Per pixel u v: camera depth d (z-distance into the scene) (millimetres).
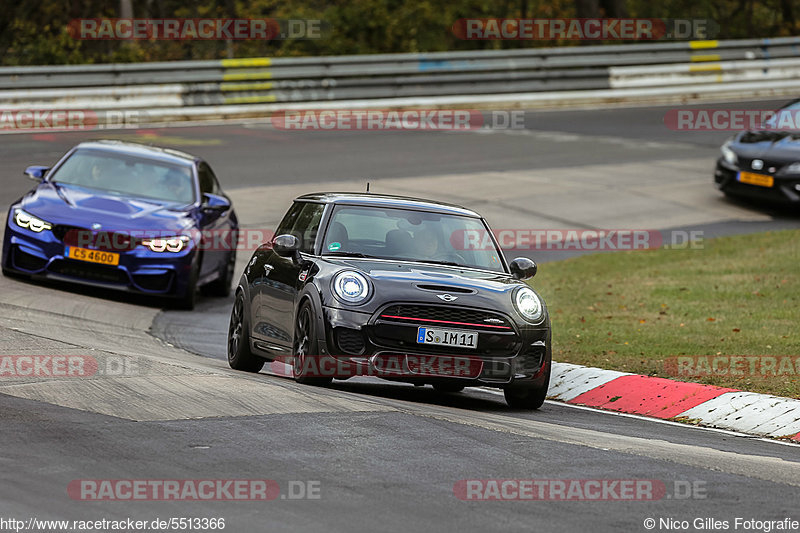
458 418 26688
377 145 94688
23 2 156000
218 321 46812
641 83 121625
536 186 82000
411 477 20516
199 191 50531
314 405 26609
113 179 50188
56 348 32656
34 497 18141
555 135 102875
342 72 109438
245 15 164500
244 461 20984
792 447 28109
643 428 29578
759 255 62844
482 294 30484
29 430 22516
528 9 189500
